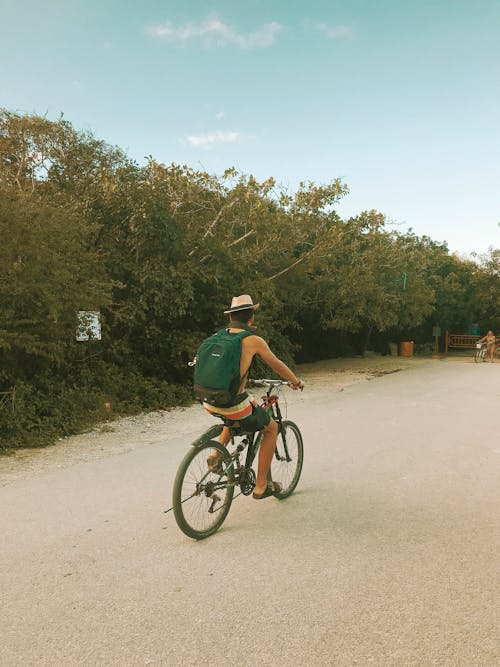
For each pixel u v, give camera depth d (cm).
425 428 853
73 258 945
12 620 306
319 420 925
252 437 473
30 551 398
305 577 355
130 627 299
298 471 535
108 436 817
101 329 1145
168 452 713
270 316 1573
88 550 400
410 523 450
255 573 361
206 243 1316
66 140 1417
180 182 1302
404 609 315
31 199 883
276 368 449
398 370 1936
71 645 283
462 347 3566
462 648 278
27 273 808
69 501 512
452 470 610
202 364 430
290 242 1572
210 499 430
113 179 1190
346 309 2172
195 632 294
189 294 1220
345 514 471
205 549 400
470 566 370
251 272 1506
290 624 300
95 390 1001
